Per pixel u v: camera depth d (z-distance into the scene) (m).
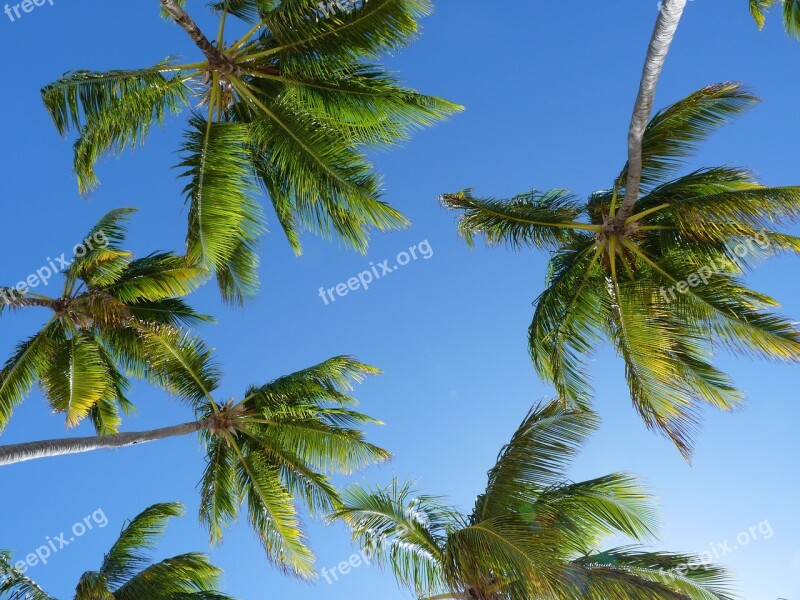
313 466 17.73
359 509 13.20
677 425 15.36
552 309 16.72
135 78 15.50
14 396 18.02
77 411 17.69
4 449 13.28
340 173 15.84
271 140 16.55
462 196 17.20
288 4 14.83
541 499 13.86
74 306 17.98
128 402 20.55
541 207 17.25
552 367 16.84
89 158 15.84
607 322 17.14
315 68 15.82
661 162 16.42
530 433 13.83
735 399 16.09
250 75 16.69
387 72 15.77
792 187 14.71
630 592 11.91
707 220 15.49
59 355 18.23
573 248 17.39
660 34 9.48
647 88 10.77
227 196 15.20
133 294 18.91
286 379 17.64
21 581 15.66
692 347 16.33
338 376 17.91
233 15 16.64
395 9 14.56
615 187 16.61
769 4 15.00
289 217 18.69
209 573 17.36
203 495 17.45
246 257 18.50
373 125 16.39
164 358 17.44
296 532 17.11
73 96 15.05
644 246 17.03
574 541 14.20
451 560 12.41
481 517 13.35
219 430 17.42
